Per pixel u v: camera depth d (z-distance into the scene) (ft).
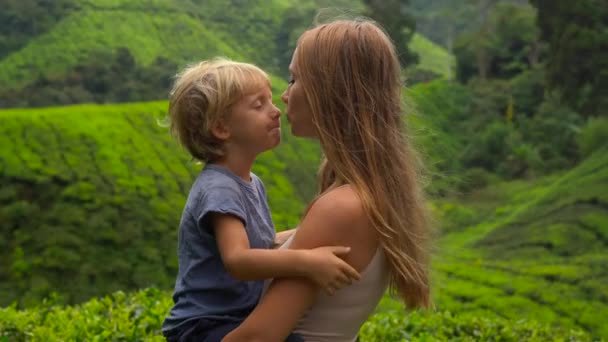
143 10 224.53
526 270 79.56
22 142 106.01
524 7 179.63
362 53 7.09
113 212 96.07
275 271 6.54
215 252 7.10
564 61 109.09
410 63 173.88
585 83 109.50
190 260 7.19
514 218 108.17
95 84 170.91
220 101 7.38
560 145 134.10
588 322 64.03
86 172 102.89
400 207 6.93
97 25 213.46
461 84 172.55
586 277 75.46
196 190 7.27
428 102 153.99
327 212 6.75
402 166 7.07
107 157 108.17
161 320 13.55
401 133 7.23
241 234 6.89
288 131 138.62
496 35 167.94
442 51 238.89
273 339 6.59
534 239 98.37
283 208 114.32
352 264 6.77
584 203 105.81
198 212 7.09
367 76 7.09
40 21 212.64
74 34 208.23
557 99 140.15
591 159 121.08
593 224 98.58
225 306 7.11
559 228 99.40
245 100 7.49
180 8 227.40
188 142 7.63
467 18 201.67
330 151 7.01
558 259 90.27
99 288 85.61
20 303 80.53
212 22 225.35
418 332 16.24
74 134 111.55
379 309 49.96
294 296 6.59
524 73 155.43
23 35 209.36
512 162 130.93
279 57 207.21
